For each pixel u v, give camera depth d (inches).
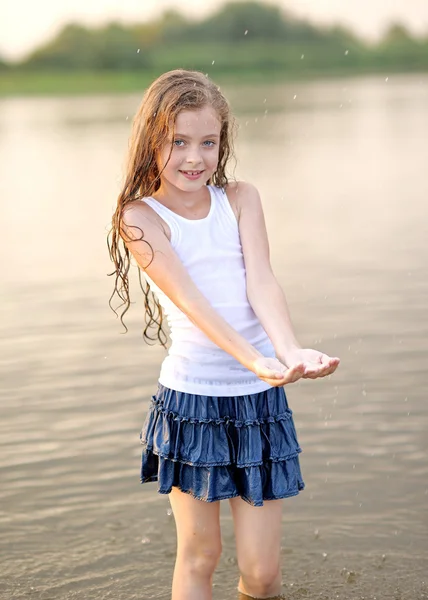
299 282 357.4
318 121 1018.1
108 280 368.5
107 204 537.3
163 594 174.1
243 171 652.7
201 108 154.5
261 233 163.8
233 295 159.3
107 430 233.0
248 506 159.2
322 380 259.6
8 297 347.9
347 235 436.8
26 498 204.5
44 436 230.5
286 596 172.2
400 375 260.5
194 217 159.5
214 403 154.5
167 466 156.2
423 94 1371.8
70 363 278.1
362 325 303.7
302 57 2274.9
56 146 845.8
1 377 268.4
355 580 177.0
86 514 199.2
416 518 195.0
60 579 178.4
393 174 617.0
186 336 157.1
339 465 214.1
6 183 634.2
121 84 1978.3
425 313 313.7
